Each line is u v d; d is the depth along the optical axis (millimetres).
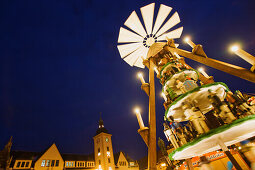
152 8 7469
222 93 3014
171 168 4945
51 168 31609
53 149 34656
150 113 4270
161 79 4469
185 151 2629
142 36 7781
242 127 1990
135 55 7980
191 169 3512
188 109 2906
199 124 2680
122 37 7691
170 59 4898
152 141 3678
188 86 3514
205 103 3088
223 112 2479
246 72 3133
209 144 2395
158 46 5781
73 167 36969
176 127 3777
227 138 2213
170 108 3014
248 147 2553
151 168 3359
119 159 49906
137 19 7539
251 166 2496
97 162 43594
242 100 2887
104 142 46562
